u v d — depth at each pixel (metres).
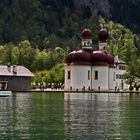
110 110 82.81
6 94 144.38
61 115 71.38
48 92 190.00
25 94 163.00
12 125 57.91
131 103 106.62
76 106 93.19
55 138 48.34
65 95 155.88
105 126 57.66
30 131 52.91
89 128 55.66
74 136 49.62
